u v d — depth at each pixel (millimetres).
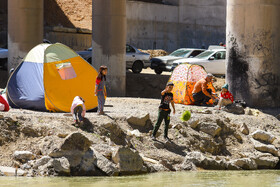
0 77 41312
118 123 21672
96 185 15367
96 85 21969
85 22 68188
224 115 26141
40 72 24547
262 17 30344
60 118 20688
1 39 59531
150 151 20391
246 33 30609
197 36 76562
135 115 22094
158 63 47188
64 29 60156
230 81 31531
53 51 25344
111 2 35969
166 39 73250
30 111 23781
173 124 22672
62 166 16969
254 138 23672
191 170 19531
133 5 68438
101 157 17703
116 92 36469
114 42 36188
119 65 36469
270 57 30766
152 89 42844
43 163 17094
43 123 19797
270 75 30844
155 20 71500
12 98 25172
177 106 28234
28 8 39469
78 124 20188
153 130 21172
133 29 68625
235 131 23875
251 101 30656
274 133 25453
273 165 21656
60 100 24219
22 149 18062
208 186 15898
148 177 17359
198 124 22938
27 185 14906
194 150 21578
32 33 39688
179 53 49031
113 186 15320
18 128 19016
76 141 17688
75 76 25047
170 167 19359
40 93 24156
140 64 46781
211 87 30906
